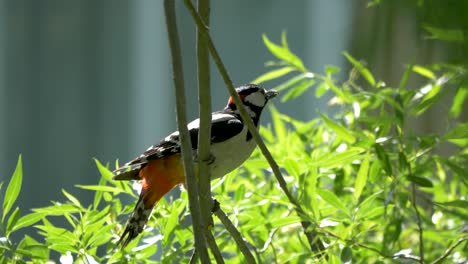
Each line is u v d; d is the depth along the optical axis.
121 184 8.16
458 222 9.09
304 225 7.72
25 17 17.98
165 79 18.00
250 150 8.81
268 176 10.23
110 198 8.18
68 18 18.06
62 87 18.08
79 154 18.03
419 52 5.12
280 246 9.05
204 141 6.91
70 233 7.66
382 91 8.87
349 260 7.21
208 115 6.81
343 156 7.64
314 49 17.53
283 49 9.62
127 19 18.08
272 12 17.86
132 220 7.95
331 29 17.34
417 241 9.16
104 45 18.09
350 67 10.62
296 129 9.35
